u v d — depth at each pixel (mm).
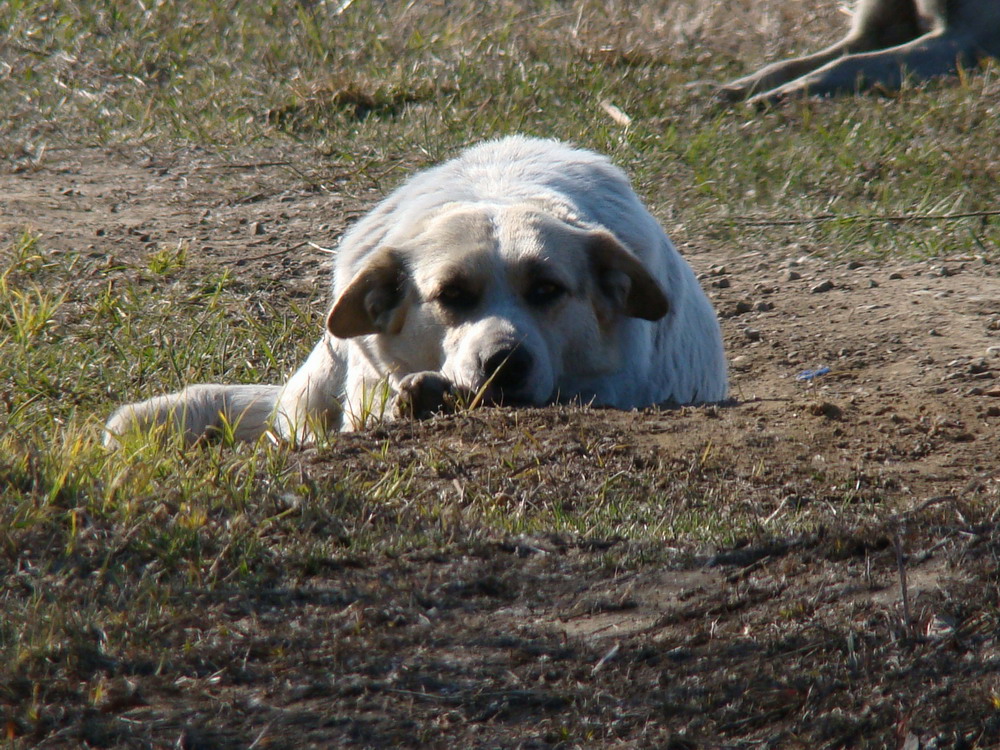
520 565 7180
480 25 26688
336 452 8977
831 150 19812
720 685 5941
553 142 12203
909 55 22812
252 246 17312
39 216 18188
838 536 7000
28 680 6000
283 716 5828
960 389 11281
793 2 28188
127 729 5730
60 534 7395
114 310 14602
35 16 26562
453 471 8547
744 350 13641
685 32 26641
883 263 16109
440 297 10008
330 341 11508
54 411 12219
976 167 18656
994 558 6559
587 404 10055
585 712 5836
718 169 19422
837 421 9547
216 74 24484
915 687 5730
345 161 20734
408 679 6098
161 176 20328
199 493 7957
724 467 8633
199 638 6418
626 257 10234
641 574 7012
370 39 25891
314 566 7133
